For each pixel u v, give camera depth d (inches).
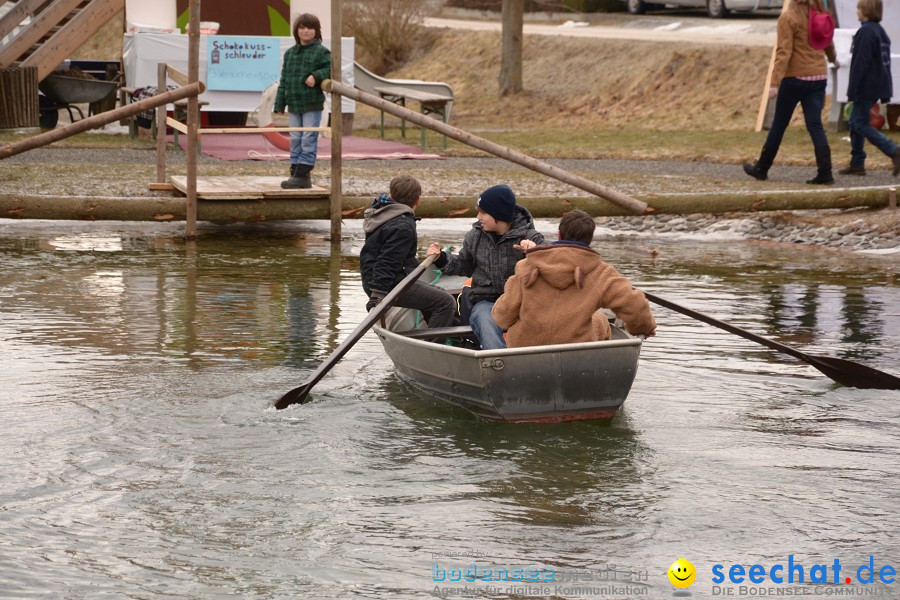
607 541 366.0
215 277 812.0
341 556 351.9
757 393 536.7
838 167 1342.3
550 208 1031.6
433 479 418.6
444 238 1026.7
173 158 1408.7
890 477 424.5
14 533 363.9
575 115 2159.2
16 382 528.4
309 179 1019.3
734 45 2207.2
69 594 323.9
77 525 371.6
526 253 488.1
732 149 1542.8
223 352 596.4
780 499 401.7
